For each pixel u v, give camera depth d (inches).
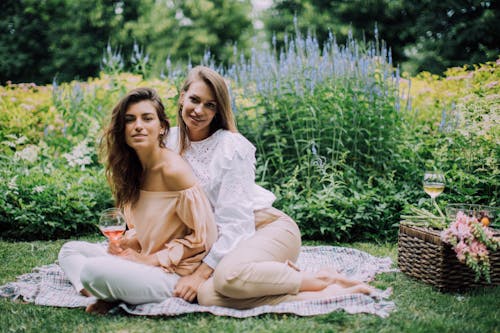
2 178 174.2
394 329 84.1
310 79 183.2
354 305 93.2
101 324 87.1
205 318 89.3
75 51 560.1
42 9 570.6
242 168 102.1
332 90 181.8
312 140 173.3
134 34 566.3
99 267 90.0
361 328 84.7
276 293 94.4
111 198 175.6
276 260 99.3
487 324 88.0
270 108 187.2
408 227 119.1
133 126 97.8
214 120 107.5
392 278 115.9
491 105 177.9
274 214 107.0
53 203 166.7
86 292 101.4
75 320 89.4
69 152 210.5
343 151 183.3
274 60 192.5
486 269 102.7
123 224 98.3
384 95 182.2
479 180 165.6
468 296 104.0
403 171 183.3
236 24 594.6
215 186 102.8
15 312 93.6
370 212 163.3
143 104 99.1
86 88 240.2
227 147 102.6
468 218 105.3
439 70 457.1
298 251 106.0
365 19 507.2
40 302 98.1
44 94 271.7
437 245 107.4
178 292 95.7
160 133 103.0
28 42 563.2
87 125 220.1
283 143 187.2
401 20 502.6
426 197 167.8
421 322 87.3
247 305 93.7
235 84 201.0
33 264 128.9
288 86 191.9
